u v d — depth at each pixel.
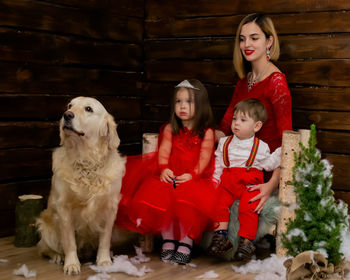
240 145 3.08
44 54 3.67
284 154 2.91
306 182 2.48
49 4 3.67
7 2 3.41
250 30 3.32
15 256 3.05
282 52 3.72
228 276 2.75
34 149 3.67
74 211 2.81
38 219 2.99
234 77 3.96
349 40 3.45
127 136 4.38
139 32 4.41
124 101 4.34
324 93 3.58
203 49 4.12
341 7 3.46
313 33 3.59
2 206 3.50
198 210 2.87
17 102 3.53
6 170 3.51
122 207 3.04
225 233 2.96
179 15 4.24
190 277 2.71
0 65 3.41
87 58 3.98
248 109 3.06
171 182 3.02
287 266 2.36
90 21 3.98
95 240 3.01
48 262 2.94
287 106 3.26
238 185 3.03
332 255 2.39
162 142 3.26
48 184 3.79
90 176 2.72
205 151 3.18
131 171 3.08
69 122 2.61
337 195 3.56
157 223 2.96
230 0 3.95
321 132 3.62
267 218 2.95
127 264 2.79
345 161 3.53
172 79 4.32
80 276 2.69
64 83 3.82
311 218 2.43
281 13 3.71
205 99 3.23
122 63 4.29
